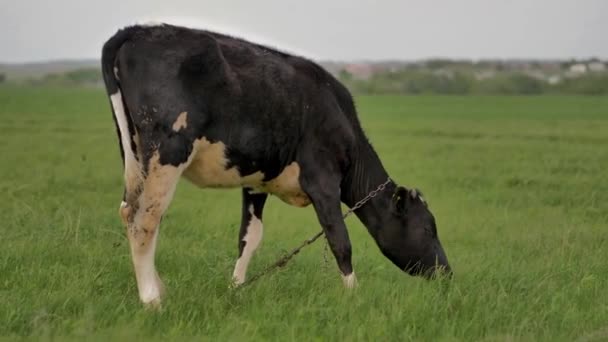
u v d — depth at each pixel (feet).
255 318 29.32
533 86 462.19
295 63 34.32
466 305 31.19
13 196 57.88
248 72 32.50
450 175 78.33
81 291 30.53
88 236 41.86
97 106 209.46
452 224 52.75
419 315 29.91
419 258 36.24
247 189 36.14
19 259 35.32
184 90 30.91
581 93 447.01
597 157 93.71
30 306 28.66
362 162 36.14
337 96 35.37
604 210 58.29
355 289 32.94
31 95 285.43
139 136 31.04
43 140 108.17
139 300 30.63
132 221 30.96
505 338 28.07
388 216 36.19
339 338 28.19
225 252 40.52
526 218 54.95
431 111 216.95
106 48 31.12
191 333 27.78
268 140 33.12
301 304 30.45
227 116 31.94
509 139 121.80
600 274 38.34
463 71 517.14
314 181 34.45
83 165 80.89
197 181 33.63
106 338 25.66
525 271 37.22
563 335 29.09
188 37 31.45
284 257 35.19
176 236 45.27
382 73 497.05
